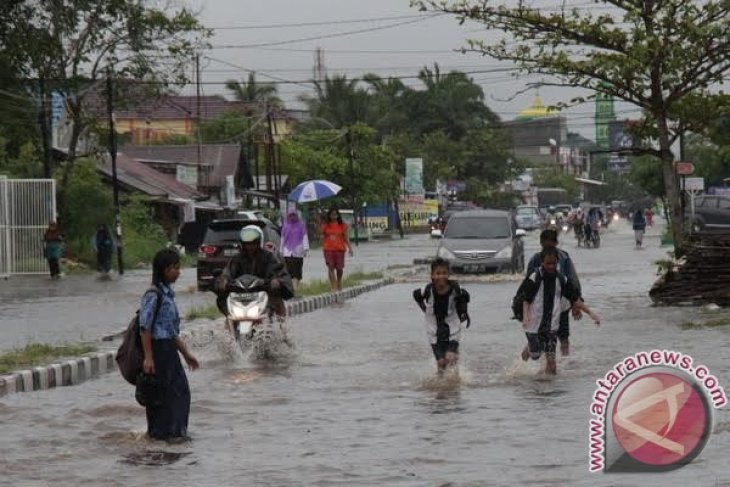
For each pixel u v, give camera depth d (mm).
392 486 19219
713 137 62188
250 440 23938
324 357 38750
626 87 55938
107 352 38531
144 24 113062
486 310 55844
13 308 60969
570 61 54625
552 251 32438
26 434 24984
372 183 196750
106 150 119188
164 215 143625
